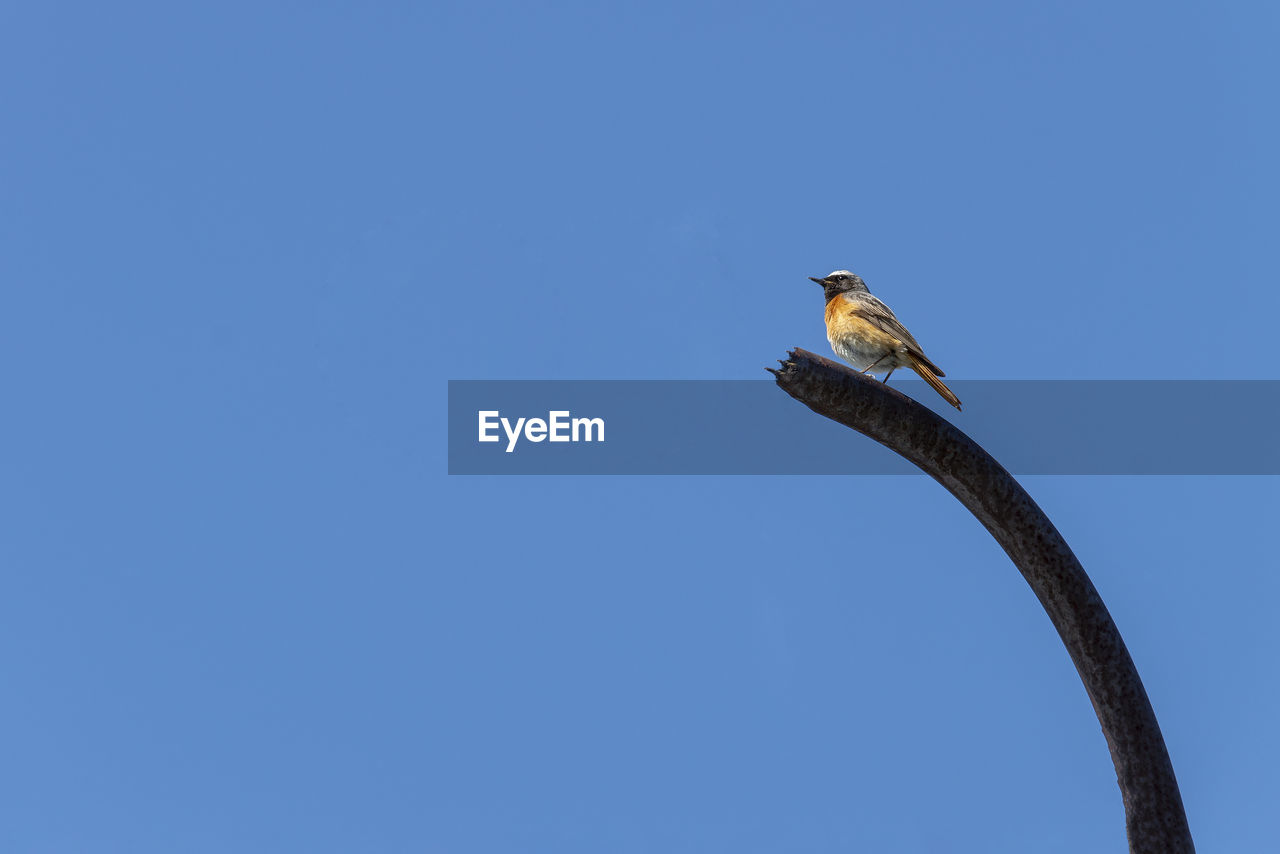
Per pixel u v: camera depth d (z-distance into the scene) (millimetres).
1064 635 10508
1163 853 9930
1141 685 10250
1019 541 10359
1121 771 10227
